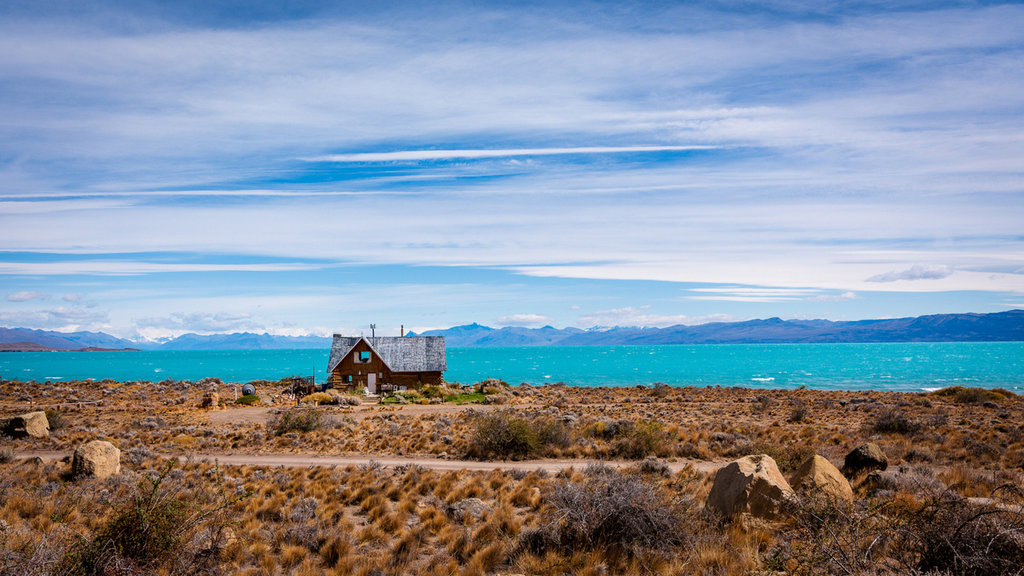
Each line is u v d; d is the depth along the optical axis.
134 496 11.27
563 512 12.75
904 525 9.13
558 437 27.94
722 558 10.65
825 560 8.46
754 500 12.99
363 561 12.13
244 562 12.02
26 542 10.56
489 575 11.58
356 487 19.19
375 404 53.72
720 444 27.33
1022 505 9.39
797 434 31.66
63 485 19.09
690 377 127.75
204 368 194.25
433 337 69.31
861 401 55.38
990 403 50.31
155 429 35.25
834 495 11.20
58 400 54.47
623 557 11.30
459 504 16.34
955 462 23.19
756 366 182.75
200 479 20.22
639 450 26.30
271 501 16.64
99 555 9.83
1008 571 7.75
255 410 46.00
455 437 31.11
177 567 10.53
